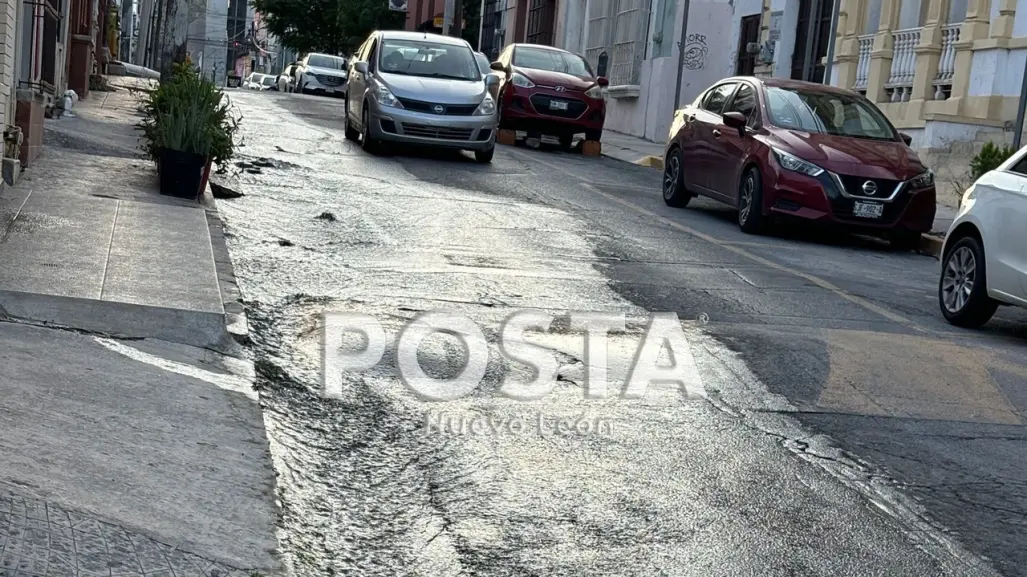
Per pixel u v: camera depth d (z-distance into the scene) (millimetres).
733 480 5500
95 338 6664
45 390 5484
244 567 4148
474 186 16219
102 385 5770
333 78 44156
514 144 25109
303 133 21031
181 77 12359
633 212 15211
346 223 12125
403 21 56531
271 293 8711
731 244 13094
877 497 5398
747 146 14578
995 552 4844
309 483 5195
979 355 8414
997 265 9203
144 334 6965
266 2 63812
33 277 7414
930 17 21922
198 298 7469
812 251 13312
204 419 5613
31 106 12008
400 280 9492
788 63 27438
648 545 4719
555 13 43812
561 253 11391
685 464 5680
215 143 12070
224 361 6785
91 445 4914
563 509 5043
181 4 23562
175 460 4988
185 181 11727
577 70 25938
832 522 5059
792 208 13883
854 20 24812
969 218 9648
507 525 4859
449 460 5574
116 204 10664
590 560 4555
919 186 14039
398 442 5809
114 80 30266
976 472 5836
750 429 6289
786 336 8492
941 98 21828
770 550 4727
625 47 34625
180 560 4062
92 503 4328
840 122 15016
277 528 4578
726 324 8766
